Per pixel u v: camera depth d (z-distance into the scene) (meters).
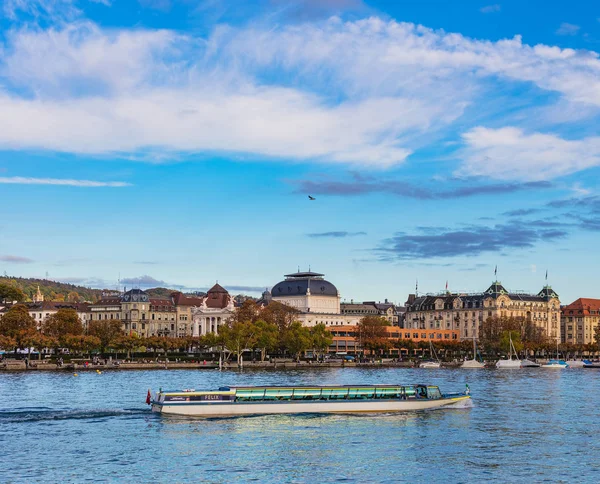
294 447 122.19
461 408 165.12
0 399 176.25
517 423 146.00
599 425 144.00
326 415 152.12
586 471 108.81
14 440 125.19
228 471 107.25
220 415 149.88
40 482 101.31
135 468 108.25
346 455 117.12
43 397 180.62
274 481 102.81
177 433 132.00
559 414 158.50
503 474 107.00
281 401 153.12
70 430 133.62
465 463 112.69
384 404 158.38
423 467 110.38
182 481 102.12
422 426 141.62
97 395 185.50
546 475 106.62
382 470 108.62
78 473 105.44
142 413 151.12
